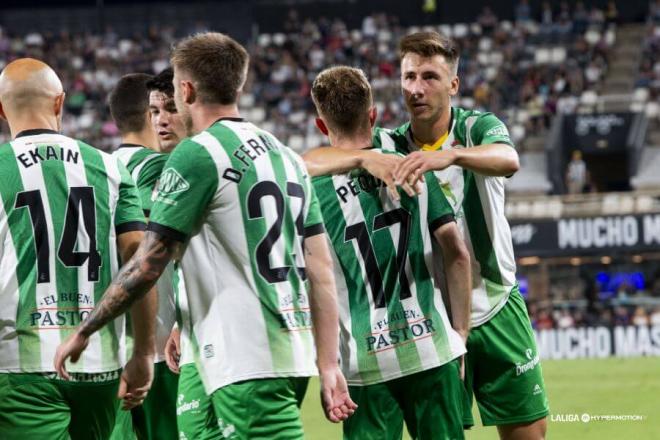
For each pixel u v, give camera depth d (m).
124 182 8.66
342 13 76.44
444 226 9.08
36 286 8.22
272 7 77.06
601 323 39.84
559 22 70.31
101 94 68.50
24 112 8.49
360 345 9.12
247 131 7.92
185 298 8.66
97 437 8.62
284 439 7.66
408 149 10.41
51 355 8.19
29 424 8.20
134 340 8.33
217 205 7.70
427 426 9.07
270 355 7.67
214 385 7.72
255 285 7.71
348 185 9.14
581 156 63.00
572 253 41.97
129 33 79.06
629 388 23.31
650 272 43.75
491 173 9.40
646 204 46.84
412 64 10.03
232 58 7.94
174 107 10.84
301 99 65.31
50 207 8.30
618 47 69.56
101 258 8.45
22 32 79.81
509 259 10.62
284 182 7.93
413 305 9.08
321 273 8.15
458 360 9.30
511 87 64.31
